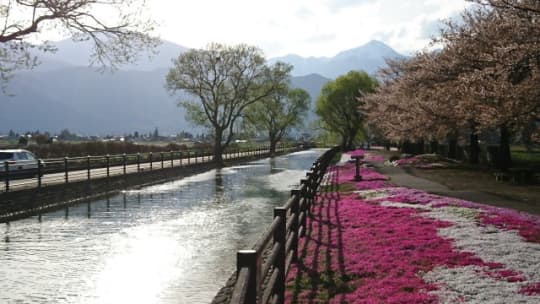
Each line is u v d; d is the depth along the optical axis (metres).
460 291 6.79
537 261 8.25
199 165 46.50
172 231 15.95
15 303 9.07
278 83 62.12
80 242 14.32
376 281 7.60
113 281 10.40
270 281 6.08
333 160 51.84
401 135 36.50
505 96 17.72
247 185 32.28
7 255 12.76
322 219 14.00
